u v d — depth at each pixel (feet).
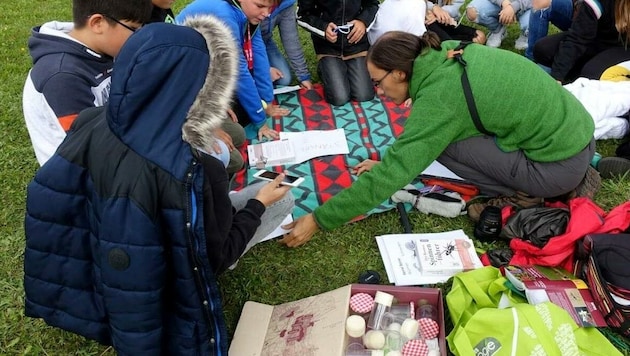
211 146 6.07
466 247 10.06
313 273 10.04
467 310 8.64
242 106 12.87
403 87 9.48
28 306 7.26
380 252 10.27
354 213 9.42
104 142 5.98
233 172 11.55
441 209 11.05
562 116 9.75
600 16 13.84
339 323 7.97
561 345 7.50
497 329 7.73
